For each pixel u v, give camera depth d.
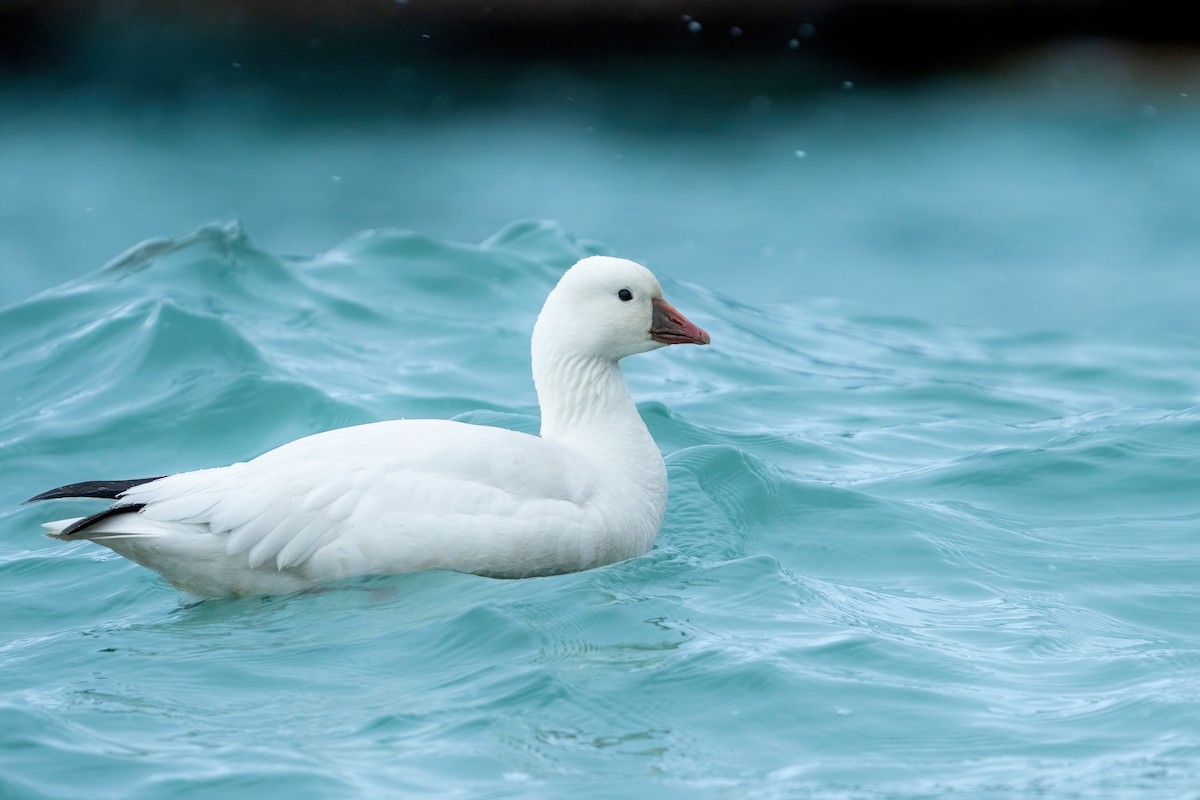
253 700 7.92
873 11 43.28
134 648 8.69
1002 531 11.19
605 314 10.60
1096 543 10.94
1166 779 7.03
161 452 12.69
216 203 30.77
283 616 9.12
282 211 30.20
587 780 7.07
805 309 19.81
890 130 37.34
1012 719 7.77
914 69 41.56
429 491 9.40
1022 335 18.75
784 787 7.04
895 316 19.59
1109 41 41.88
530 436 10.16
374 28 42.72
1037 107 38.69
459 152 35.59
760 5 43.25
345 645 8.61
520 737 7.48
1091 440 13.07
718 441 13.33
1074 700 8.02
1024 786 7.02
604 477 10.23
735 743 7.48
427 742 7.41
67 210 29.83
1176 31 41.88
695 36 43.12
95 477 12.27
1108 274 25.75
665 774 7.13
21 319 15.56
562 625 8.82
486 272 17.47
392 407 13.52
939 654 8.65
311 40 42.44
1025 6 43.00
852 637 8.80
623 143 36.78
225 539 9.12
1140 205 30.34
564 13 43.09
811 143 36.56
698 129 37.91
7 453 12.49
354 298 16.58
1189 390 15.95
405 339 15.66
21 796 6.79
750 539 10.87
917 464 12.98
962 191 32.03
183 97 39.56
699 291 19.70
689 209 30.94
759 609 9.29
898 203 31.17
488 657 8.41
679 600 9.38
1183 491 11.98
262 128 37.38
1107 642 8.99
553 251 18.25
